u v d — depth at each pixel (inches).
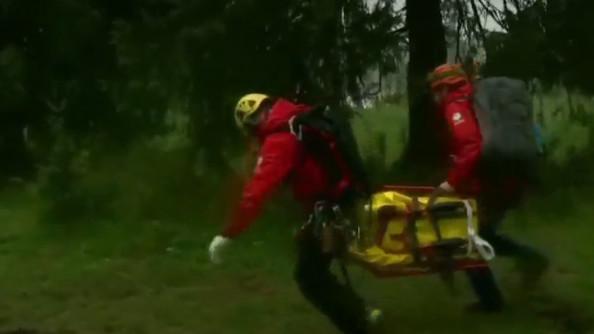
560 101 456.4
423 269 252.2
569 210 403.2
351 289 248.8
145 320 288.2
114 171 430.0
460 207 254.5
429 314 287.6
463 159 257.3
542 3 416.2
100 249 368.5
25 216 434.9
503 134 258.1
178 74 394.0
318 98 394.9
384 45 397.7
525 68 402.9
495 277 312.0
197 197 414.0
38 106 496.7
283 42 389.1
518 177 265.1
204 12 384.8
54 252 372.8
